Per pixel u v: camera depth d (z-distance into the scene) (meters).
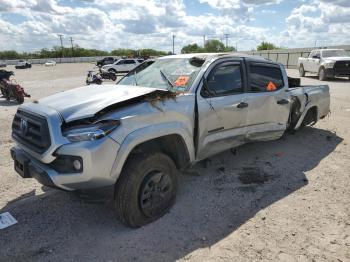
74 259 3.01
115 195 3.32
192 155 3.96
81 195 3.23
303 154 5.79
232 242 3.24
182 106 3.77
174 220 3.62
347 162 5.40
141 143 3.42
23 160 3.42
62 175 3.05
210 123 4.16
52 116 3.15
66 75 31.88
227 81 4.51
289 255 3.04
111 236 3.35
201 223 3.57
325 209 3.86
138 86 4.21
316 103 6.89
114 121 3.12
